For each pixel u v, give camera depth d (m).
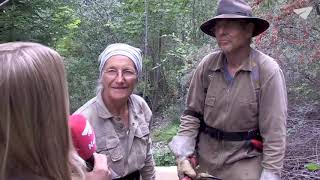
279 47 6.00
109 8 16.16
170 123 11.77
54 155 1.19
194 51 10.21
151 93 15.41
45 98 1.16
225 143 2.72
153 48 15.55
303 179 4.19
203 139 2.85
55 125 1.19
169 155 6.65
